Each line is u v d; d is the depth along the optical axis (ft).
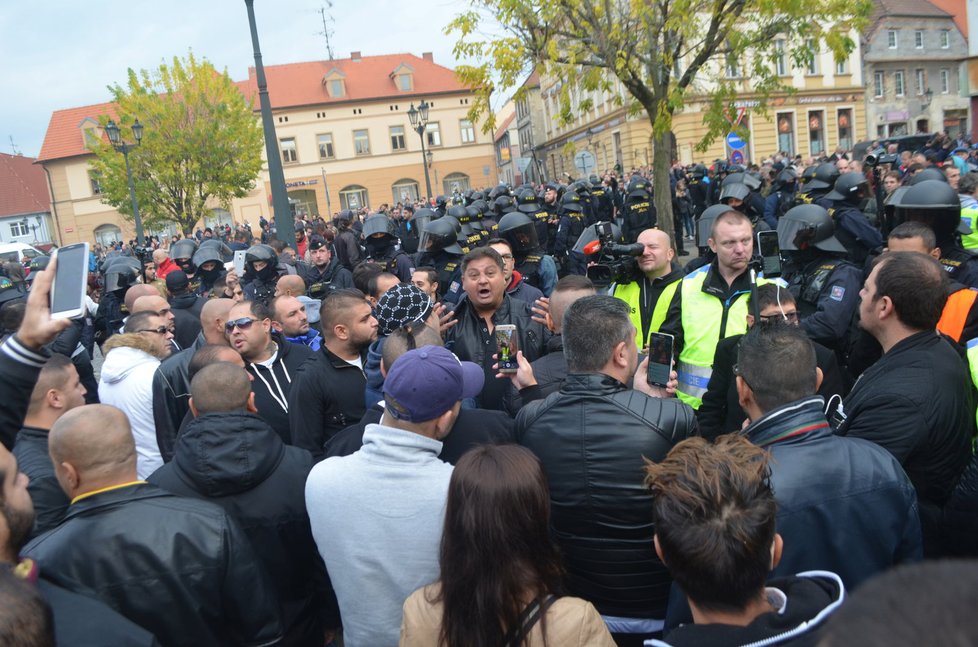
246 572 6.69
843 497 5.80
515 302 12.36
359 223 52.42
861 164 31.96
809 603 4.49
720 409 9.51
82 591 6.05
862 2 30.04
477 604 5.13
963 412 7.29
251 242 61.87
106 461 6.49
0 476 5.25
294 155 155.33
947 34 134.72
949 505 6.94
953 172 28.30
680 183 47.39
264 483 7.72
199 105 103.35
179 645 6.34
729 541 4.34
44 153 151.53
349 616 6.70
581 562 6.92
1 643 3.69
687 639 4.39
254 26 36.60
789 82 105.40
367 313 10.98
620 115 102.32
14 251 86.58
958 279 12.16
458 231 25.95
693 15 30.07
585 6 30.40
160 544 6.31
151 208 103.65
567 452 6.86
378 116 158.10
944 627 1.72
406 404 6.66
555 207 38.27
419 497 6.48
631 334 7.45
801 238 13.09
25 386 6.27
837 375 9.87
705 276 11.49
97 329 25.71
